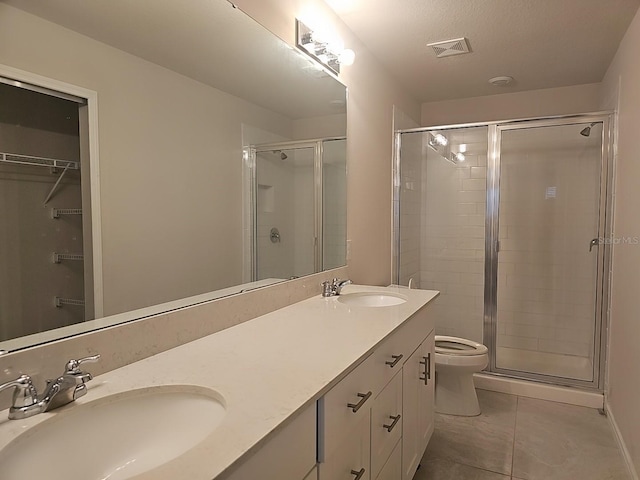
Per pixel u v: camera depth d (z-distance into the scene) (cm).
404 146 346
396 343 160
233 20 162
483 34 255
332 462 109
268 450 82
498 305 366
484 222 364
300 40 198
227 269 161
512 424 259
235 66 164
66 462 86
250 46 171
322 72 224
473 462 219
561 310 347
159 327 126
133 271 124
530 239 352
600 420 263
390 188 322
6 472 75
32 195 98
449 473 210
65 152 106
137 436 97
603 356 286
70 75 107
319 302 200
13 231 95
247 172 173
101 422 93
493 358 332
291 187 201
